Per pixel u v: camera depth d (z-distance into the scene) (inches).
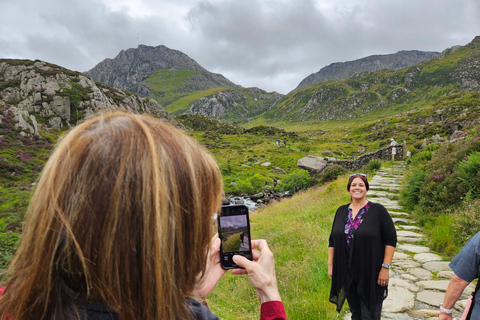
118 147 22.1
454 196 309.7
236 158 2265.0
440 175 350.6
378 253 122.0
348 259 126.3
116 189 20.7
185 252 24.1
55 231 20.6
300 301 176.6
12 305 22.0
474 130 454.3
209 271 39.5
